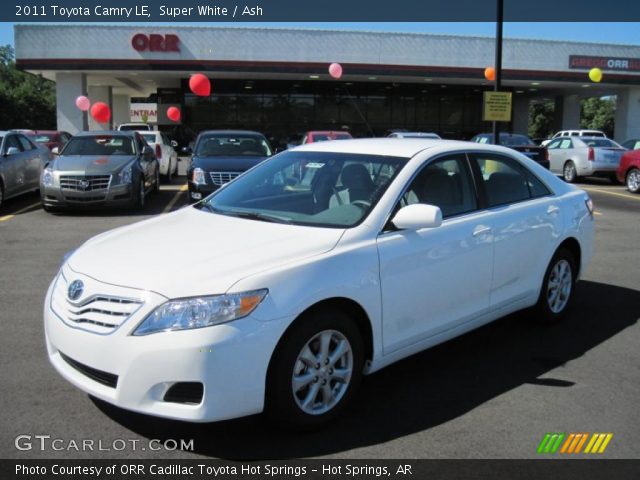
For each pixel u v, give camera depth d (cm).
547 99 4444
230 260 342
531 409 387
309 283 337
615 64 3369
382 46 3067
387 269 378
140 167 1239
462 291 434
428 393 409
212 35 2911
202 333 306
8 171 1233
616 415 380
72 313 338
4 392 398
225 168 1112
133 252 365
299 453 332
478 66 3194
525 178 525
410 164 427
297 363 336
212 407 309
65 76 2980
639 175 1630
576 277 573
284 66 2988
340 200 415
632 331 538
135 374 310
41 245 883
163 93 3634
